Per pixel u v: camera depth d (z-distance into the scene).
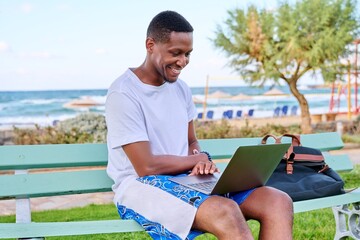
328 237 4.58
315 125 15.27
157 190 2.96
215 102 21.45
